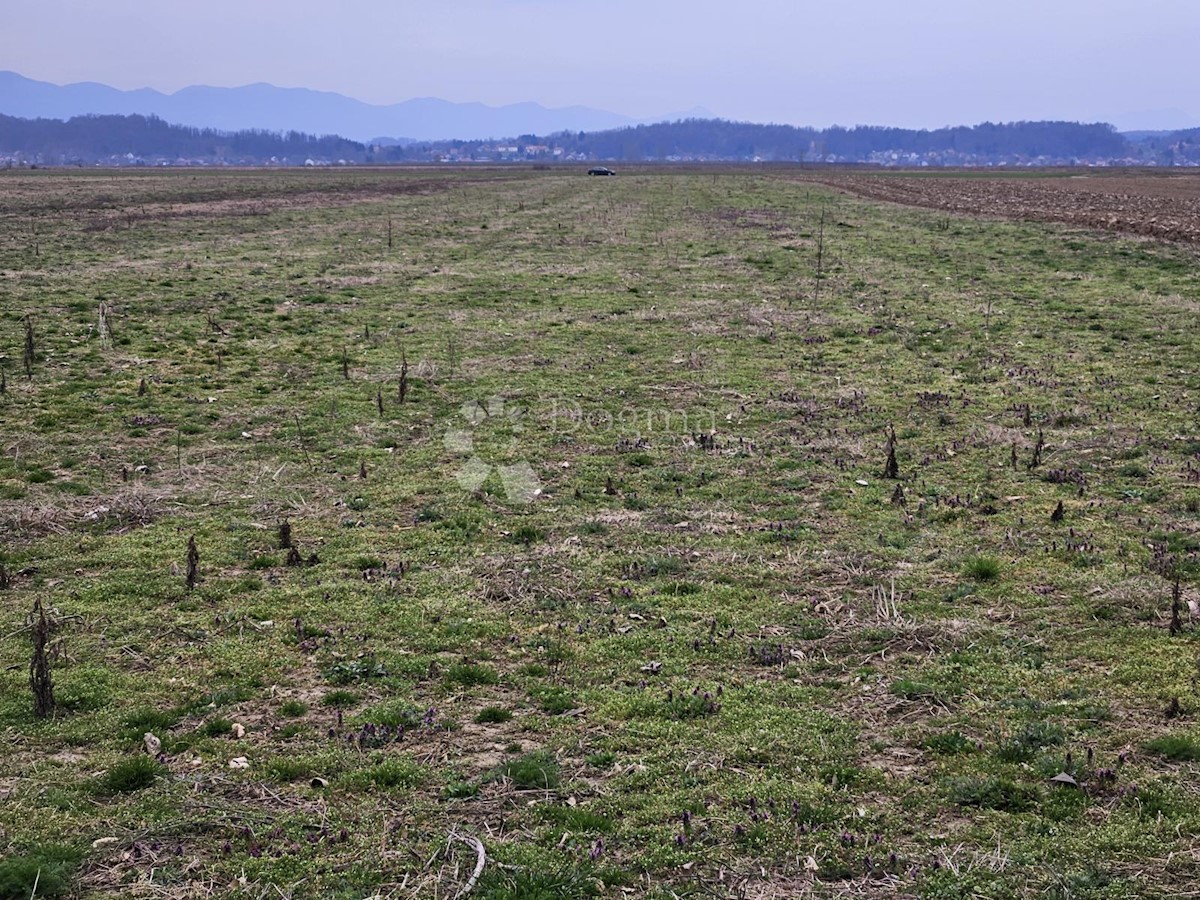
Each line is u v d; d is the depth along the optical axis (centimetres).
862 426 1356
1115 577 859
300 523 1010
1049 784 579
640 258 3209
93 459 1195
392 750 623
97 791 577
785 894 493
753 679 714
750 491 1106
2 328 1958
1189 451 1211
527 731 648
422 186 8506
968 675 712
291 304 2336
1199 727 635
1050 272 2789
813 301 2381
